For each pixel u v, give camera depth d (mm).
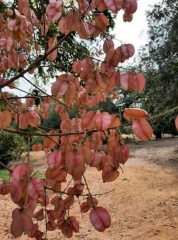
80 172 1396
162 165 13156
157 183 9602
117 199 7867
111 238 5398
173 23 13281
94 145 1818
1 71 2475
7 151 11641
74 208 6820
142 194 8266
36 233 1958
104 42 1643
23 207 1297
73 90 1645
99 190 8883
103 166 1668
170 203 7301
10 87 2434
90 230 5699
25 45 2445
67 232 2010
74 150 1417
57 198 2047
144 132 1295
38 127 2182
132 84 1514
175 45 13234
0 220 6199
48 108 2498
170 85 13172
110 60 1591
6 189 2014
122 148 1480
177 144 19953
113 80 1612
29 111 2008
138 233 5586
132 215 6574
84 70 1741
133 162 14148
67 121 2270
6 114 1585
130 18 1586
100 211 1486
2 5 3373
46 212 1965
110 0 1318
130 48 1576
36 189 1354
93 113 1452
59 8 1569
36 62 1971
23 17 1777
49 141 1896
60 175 1589
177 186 9070
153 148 18656
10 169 1557
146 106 13633
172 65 12992
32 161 14945
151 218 6344
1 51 2510
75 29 1533
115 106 12086
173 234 5469
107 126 1355
